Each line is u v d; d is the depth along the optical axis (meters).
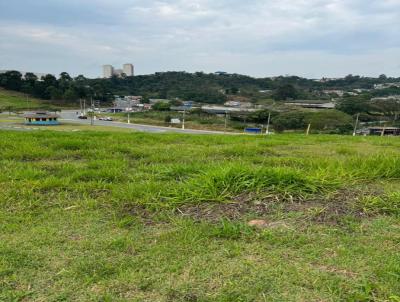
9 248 2.37
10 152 5.27
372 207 3.06
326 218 2.84
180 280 2.03
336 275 2.06
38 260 2.23
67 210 3.07
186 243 2.45
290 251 2.34
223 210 3.00
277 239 2.49
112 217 2.92
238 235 2.55
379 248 2.38
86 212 3.02
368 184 3.74
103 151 5.68
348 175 3.89
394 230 2.66
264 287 1.96
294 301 1.84
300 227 2.69
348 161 4.68
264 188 3.37
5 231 2.63
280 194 3.27
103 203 3.23
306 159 5.12
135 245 2.43
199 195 3.21
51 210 3.06
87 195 3.45
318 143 7.75
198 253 2.33
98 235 2.58
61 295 1.90
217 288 1.95
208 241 2.49
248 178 3.46
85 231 2.65
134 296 1.90
